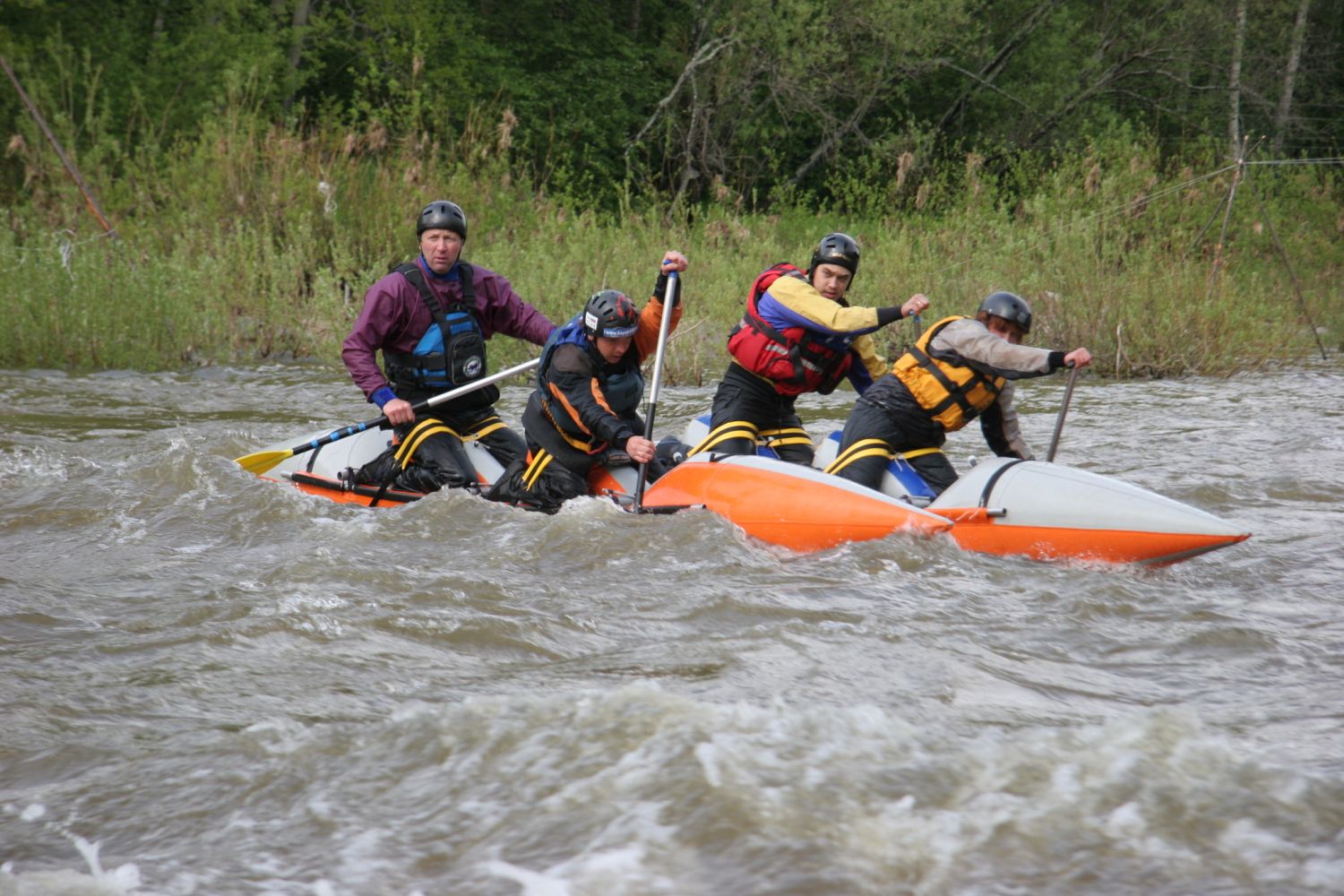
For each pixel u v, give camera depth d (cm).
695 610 1330
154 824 817
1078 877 723
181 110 6059
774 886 721
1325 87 9944
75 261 4041
